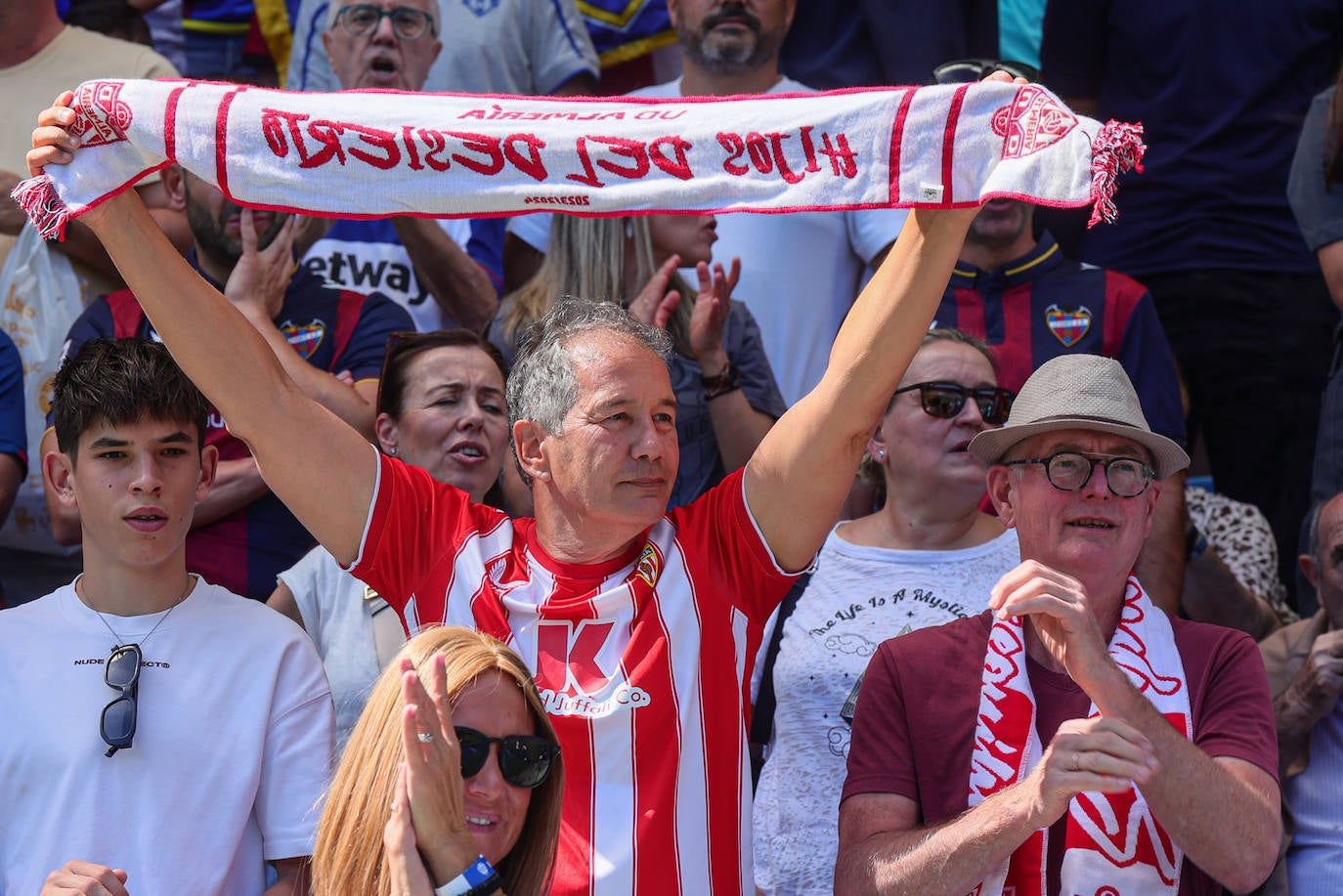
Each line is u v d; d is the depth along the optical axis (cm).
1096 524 912
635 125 818
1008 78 787
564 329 895
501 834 691
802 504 876
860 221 1525
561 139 819
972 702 903
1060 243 1570
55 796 881
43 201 827
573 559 890
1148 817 856
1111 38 1577
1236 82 1532
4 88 1564
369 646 1125
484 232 1574
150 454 938
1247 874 828
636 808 821
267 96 841
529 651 862
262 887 922
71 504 1002
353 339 1427
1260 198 1542
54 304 1487
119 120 830
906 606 1123
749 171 805
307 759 930
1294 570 1534
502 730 696
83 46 1600
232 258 1431
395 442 1252
